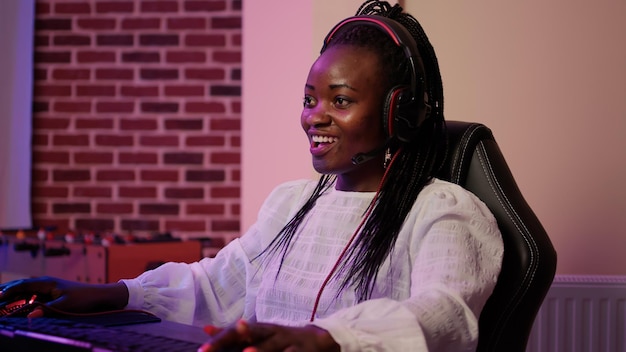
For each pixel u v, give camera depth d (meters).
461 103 2.33
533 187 2.33
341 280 1.21
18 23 3.81
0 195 3.81
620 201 2.31
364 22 1.25
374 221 1.21
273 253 1.35
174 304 1.33
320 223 1.29
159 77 3.83
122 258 2.88
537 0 2.31
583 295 2.29
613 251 2.32
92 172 3.87
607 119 2.31
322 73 1.20
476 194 1.28
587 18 2.31
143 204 3.85
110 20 3.84
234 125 3.82
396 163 1.25
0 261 3.32
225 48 3.81
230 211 3.84
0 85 3.80
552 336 2.30
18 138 3.82
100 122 3.86
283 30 2.65
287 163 2.64
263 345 0.77
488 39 2.32
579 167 2.32
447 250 1.09
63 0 3.86
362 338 0.84
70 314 1.12
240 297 1.41
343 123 1.18
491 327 1.20
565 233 2.33
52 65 3.87
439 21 2.32
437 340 0.94
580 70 2.31
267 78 2.67
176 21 3.82
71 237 3.15
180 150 3.84
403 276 1.18
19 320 1.01
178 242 3.05
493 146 1.33
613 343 2.28
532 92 2.32
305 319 1.24
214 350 0.75
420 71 1.20
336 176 1.37
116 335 0.90
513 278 1.20
